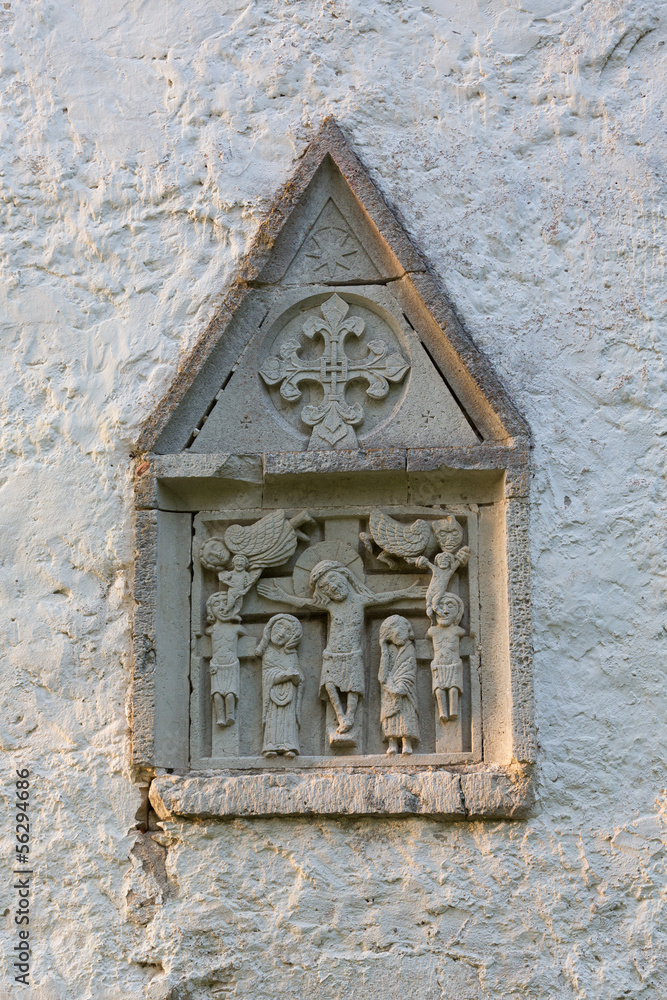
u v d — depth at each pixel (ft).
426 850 15.69
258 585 17.28
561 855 15.61
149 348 18.11
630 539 16.87
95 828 16.08
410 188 18.58
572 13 19.38
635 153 18.62
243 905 15.61
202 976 15.34
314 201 18.38
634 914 15.40
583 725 16.14
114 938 15.61
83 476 17.57
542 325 17.87
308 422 17.53
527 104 18.97
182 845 15.92
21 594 17.16
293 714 16.62
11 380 18.13
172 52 19.56
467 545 17.11
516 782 15.71
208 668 16.99
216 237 18.56
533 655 16.35
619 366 17.65
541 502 16.98
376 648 16.99
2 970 15.58
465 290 18.04
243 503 17.54
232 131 19.06
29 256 18.67
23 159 19.12
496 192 18.51
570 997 15.07
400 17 19.54
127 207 18.80
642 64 19.12
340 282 18.03
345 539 17.38
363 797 15.75
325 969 15.30
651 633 16.48
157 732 16.35
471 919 15.42
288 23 19.61
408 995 15.16
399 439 17.35
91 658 16.81
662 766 15.97
